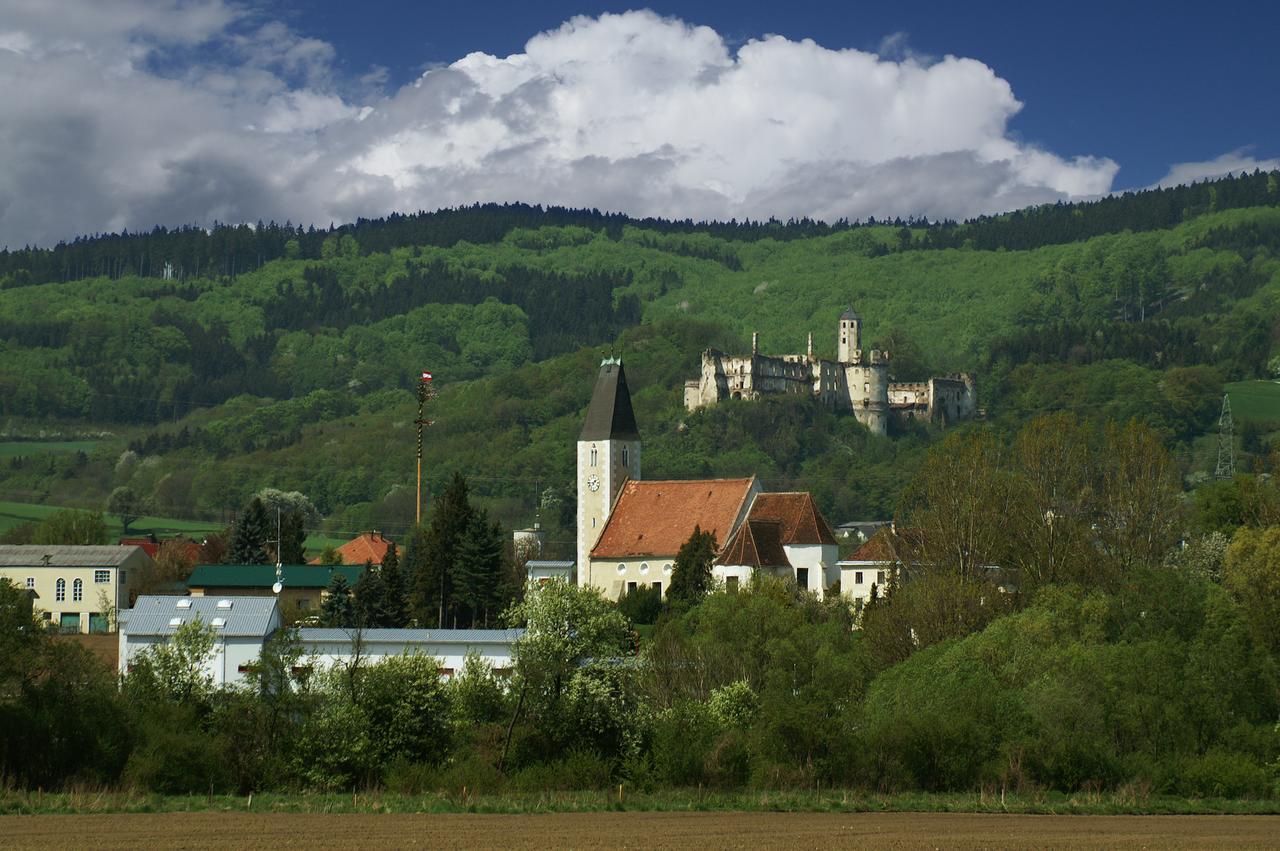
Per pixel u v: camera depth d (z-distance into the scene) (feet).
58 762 308.40
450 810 285.02
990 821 280.31
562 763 323.98
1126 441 553.23
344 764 319.47
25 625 328.90
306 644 417.90
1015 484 513.45
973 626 432.66
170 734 313.73
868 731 337.31
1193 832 266.57
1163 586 416.67
